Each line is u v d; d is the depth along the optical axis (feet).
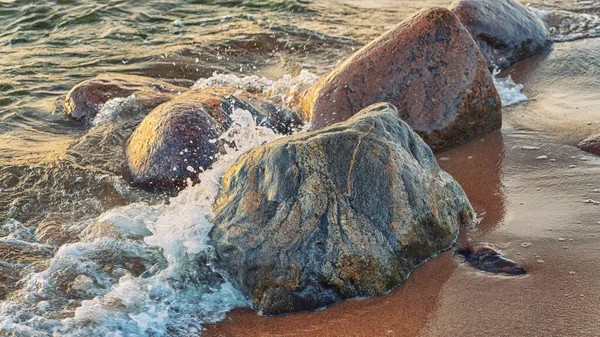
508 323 13.97
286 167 15.72
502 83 28.25
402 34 23.26
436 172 17.48
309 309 14.90
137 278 15.79
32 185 20.43
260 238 15.31
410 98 22.70
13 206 19.33
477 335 13.71
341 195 15.49
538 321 13.94
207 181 18.03
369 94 22.77
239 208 16.03
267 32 34.06
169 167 20.80
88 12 36.11
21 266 16.37
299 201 15.39
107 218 18.28
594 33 33.14
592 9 36.35
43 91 27.55
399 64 22.90
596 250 16.25
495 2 31.37
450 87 22.81
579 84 27.61
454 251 16.57
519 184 19.98
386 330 14.12
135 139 22.38
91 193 20.25
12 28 34.37
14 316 14.30
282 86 26.86
